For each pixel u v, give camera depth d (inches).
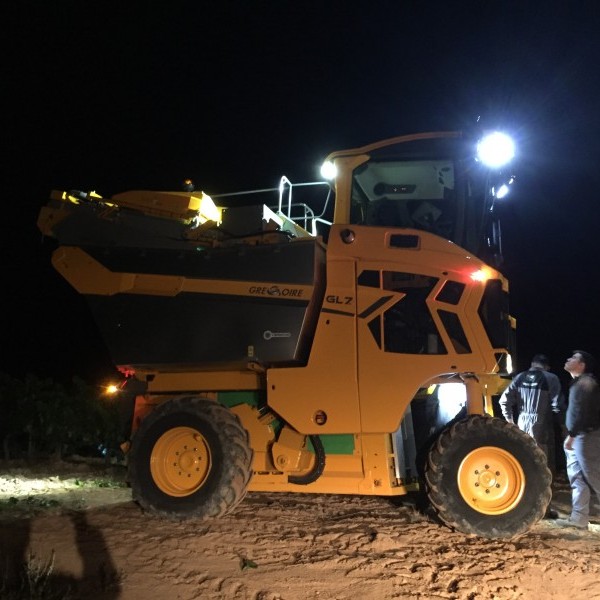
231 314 252.4
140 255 265.3
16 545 199.3
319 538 216.5
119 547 203.2
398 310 244.4
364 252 248.8
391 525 237.5
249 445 249.6
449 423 244.8
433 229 274.7
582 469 242.1
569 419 247.3
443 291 242.8
